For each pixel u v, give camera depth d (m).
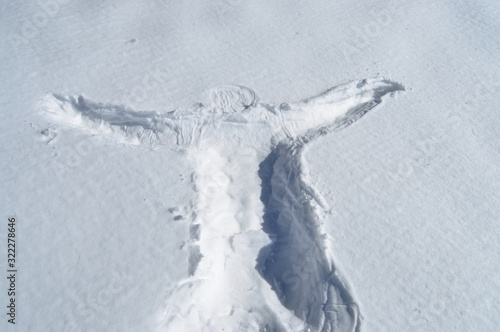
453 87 9.15
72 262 5.92
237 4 10.58
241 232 7.08
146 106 7.93
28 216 6.32
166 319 5.59
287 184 7.39
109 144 7.43
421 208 6.93
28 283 5.67
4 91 7.92
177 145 7.75
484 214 6.98
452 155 7.80
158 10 10.11
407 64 9.54
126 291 5.70
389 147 7.80
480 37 10.56
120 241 6.20
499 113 8.73
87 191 6.71
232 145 8.08
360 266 6.15
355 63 9.34
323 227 6.48
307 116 8.41
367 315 5.73
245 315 6.16
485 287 6.14
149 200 6.72
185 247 6.22
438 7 11.27
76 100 8.09
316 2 10.95
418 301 5.91
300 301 6.31
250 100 8.30
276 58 9.25
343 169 7.33
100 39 9.16
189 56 9.04
